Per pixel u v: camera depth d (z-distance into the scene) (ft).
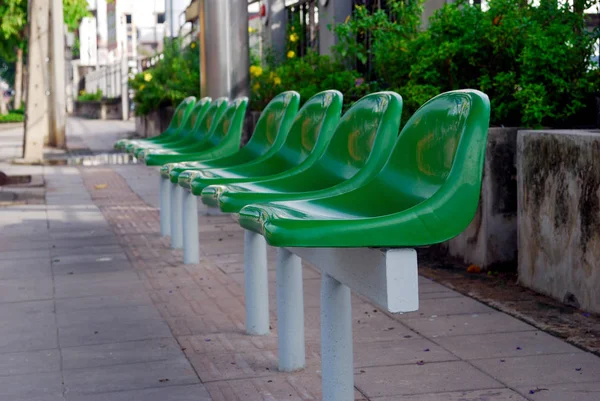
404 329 15.69
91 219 31.32
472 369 13.28
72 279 21.01
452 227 8.24
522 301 17.53
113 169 51.06
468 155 8.29
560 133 17.16
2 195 38.40
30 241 26.73
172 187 24.80
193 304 18.19
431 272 20.68
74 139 83.61
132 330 16.19
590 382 12.54
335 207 9.73
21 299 18.98
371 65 36.35
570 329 15.33
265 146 16.56
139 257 23.77
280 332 13.52
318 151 12.81
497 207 20.35
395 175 9.77
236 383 13.00
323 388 10.62
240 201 10.94
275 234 8.21
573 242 16.84
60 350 14.98
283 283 13.38
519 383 12.57
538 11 23.12
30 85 55.47
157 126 74.28
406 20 28.60
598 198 16.01
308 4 50.62
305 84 39.29
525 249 18.62
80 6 86.94
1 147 72.18
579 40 22.09
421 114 9.53
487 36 22.61
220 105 22.29
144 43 126.52
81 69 190.49
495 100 22.53
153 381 13.19
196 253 22.63
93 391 12.79
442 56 22.88
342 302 10.43
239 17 33.17
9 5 89.35
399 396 12.16
